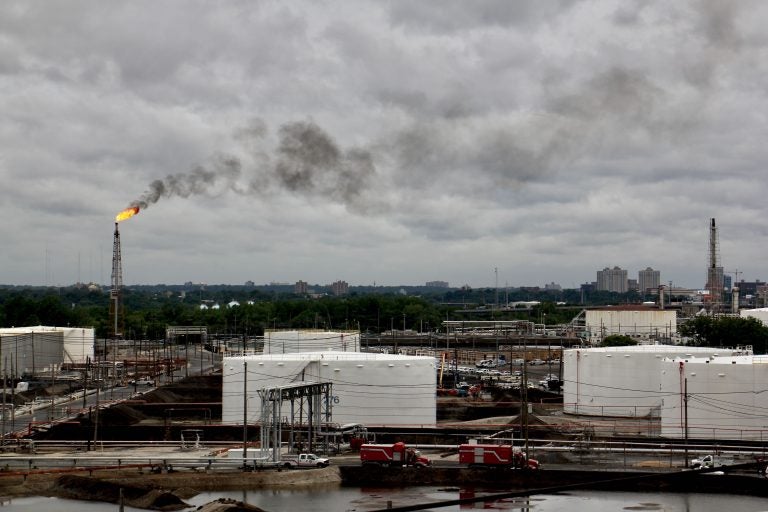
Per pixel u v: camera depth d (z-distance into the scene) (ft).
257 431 420.36
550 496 309.83
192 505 298.15
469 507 291.79
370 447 337.52
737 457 341.00
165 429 426.51
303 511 286.46
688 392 392.47
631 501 300.81
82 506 296.10
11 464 352.69
